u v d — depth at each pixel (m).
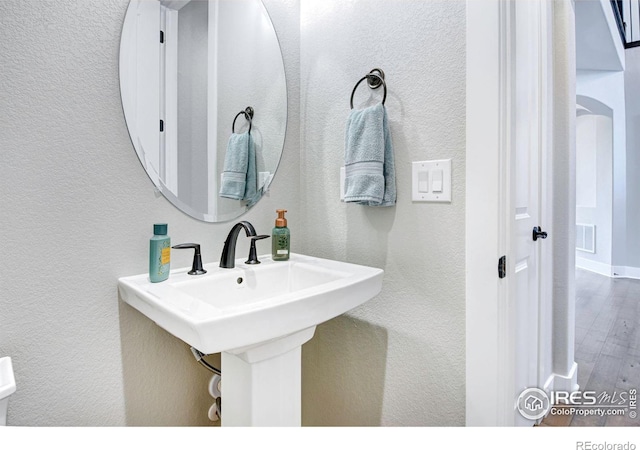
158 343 0.96
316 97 1.28
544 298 1.55
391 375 1.08
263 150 1.23
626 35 4.02
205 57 1.07
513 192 0.91
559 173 1.72
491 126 0.86
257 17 1.21
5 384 0.62
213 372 1.02
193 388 1.04
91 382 0.84
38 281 0.76
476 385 0.91
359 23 1.14
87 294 0.83
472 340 0.91
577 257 4.97
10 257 0.73
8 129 0.72
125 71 0.89
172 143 0.99
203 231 1.06
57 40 0.78
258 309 0.65
